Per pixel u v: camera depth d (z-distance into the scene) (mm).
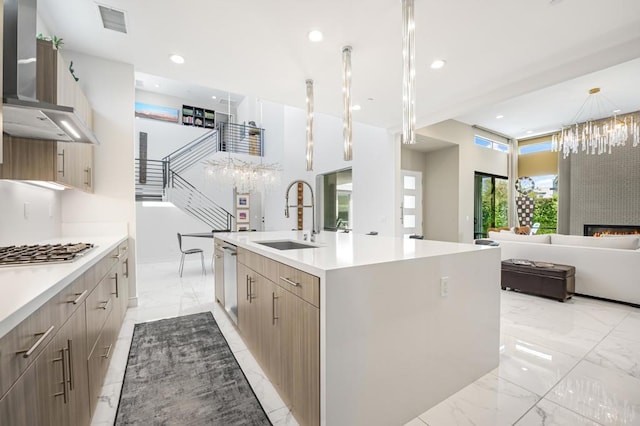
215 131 9328
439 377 1665
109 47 2840
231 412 1595
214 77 3406
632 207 6301
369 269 1368
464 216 6516
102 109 3068
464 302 1796
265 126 9836
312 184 7656
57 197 2836
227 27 2480
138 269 5766
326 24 2434
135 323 2883
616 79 4480
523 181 8141
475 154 6832
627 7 2189
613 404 1648
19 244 2143
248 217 9117
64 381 1129
